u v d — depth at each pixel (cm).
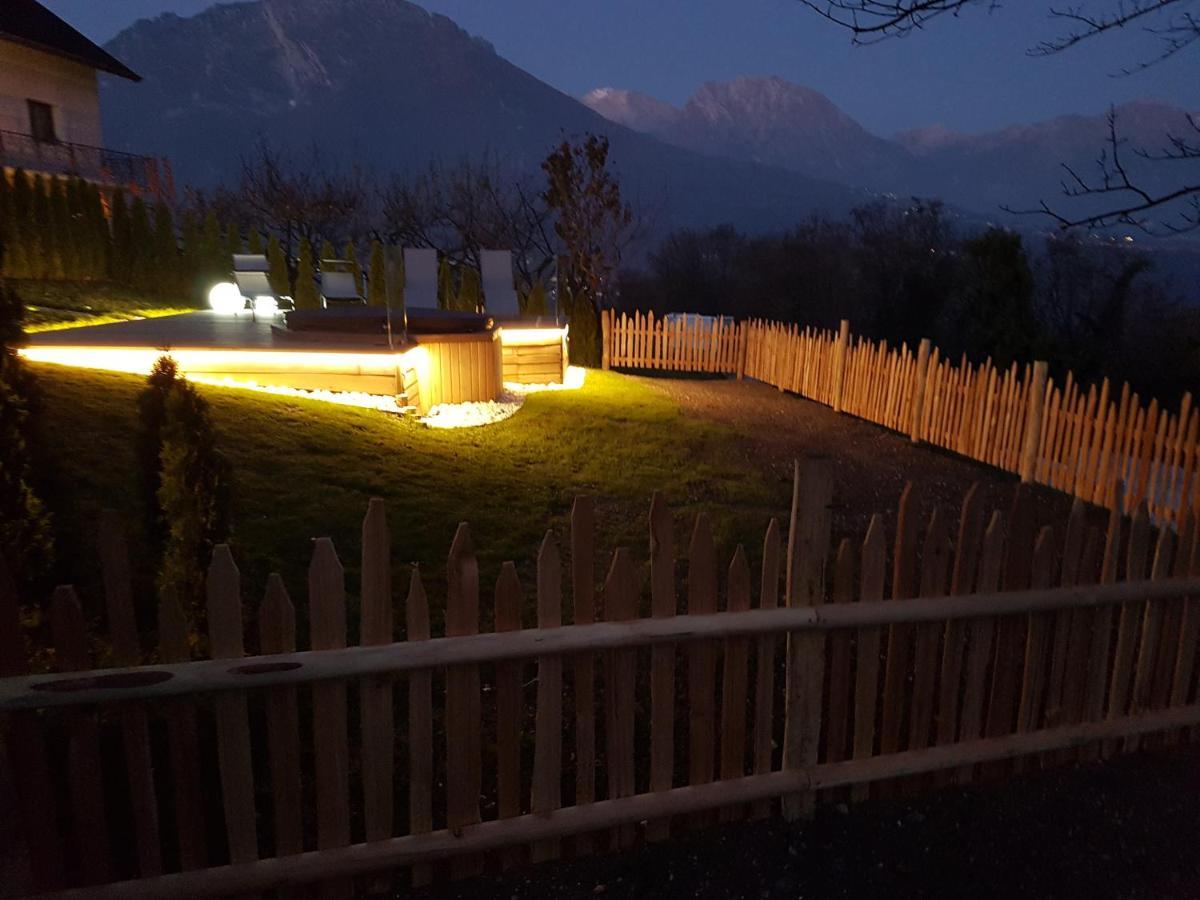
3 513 409
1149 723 413
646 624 322
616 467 977
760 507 888
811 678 351
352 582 565
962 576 368
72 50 2650
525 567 644
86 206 1841
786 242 4156
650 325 1983
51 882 270
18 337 437
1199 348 1964
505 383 1463
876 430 1365
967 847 345
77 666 262
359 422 952
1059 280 2439
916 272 2939
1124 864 336
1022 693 391
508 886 313
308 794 362
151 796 278
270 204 3080
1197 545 411
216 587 272
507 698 311
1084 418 967
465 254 3114
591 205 2519
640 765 400
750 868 328
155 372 447
